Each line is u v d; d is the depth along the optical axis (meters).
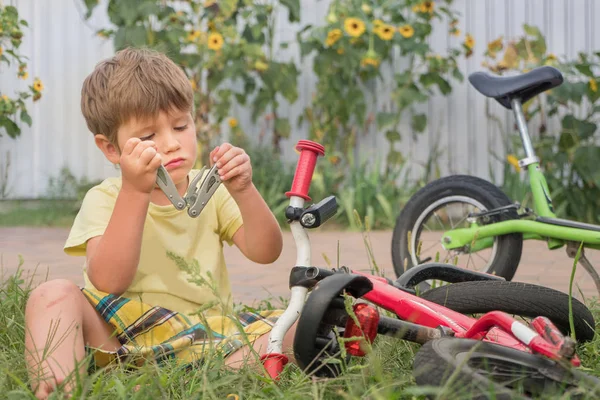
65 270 4.17
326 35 6.57
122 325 1.91
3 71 7.16
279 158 6.89
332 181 6.57
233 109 7.12
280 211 6.27
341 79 6.71
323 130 6.82
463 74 6.81
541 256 4.74
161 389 1.54
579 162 5.83
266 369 1.71
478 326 1.60
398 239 3.54
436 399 1.37
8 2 7.21
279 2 6.58
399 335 1.66
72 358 1.68
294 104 7.07
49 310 1.76
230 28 6.52
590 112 6.39
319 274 1.76
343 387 1.64
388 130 6.82
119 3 6.37
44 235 5.88
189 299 2.07
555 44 6.62
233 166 1.91
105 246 1.86
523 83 3.41
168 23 6.52
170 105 1.95
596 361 1.97
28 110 7.25
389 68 6.97
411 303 1.77
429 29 6.59
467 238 3.39
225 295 2.18
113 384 1.58
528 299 2.06
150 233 2.06
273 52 7.08
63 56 7.29
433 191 3.50
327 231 6.16
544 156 6.09
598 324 2.33
